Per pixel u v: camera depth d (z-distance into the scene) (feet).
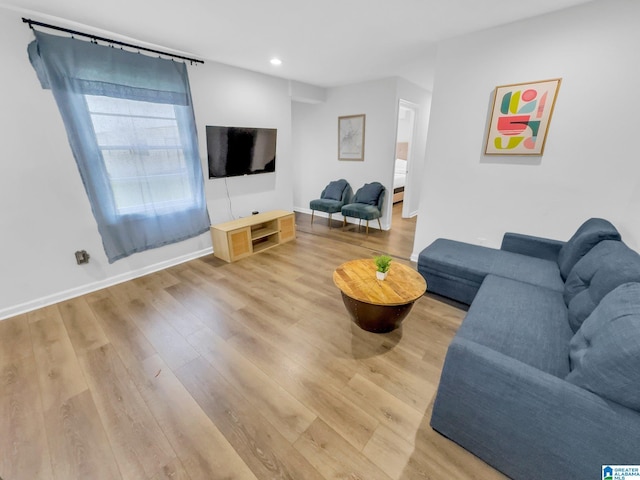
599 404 3.07
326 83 14.92
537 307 5.65
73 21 7.35
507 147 8.41
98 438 4.54
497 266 7.52
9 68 6.98
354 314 6.84
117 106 8.65
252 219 12.66
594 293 4.77
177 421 4.81
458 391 4.04
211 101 11.07
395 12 7.04
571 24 6.92
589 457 3.19
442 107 9.34
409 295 6.24
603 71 6.79
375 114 14.67
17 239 7.68
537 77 7.61
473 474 3.99
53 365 6.05
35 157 7.63
